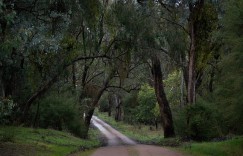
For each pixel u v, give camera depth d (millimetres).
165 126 38688
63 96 39375
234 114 23219
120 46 32750
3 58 16250
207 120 31859
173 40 32938
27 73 29297
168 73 58781
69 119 38500
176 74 57406
